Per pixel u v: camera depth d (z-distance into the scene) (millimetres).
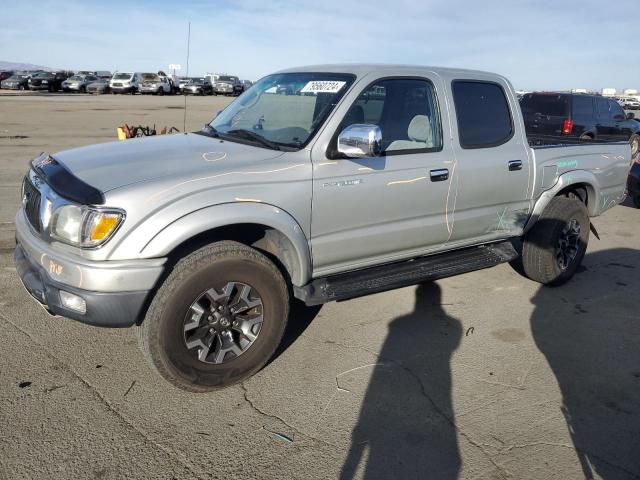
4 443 2805
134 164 3330
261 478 2680
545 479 2768
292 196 3449
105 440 2881
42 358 3611
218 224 3133
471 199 4488
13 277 4855
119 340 3893
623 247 6973
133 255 2965
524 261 5363
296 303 4719
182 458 2785
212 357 3340
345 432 3053
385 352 3965
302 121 3830
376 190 3846
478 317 4641
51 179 3291
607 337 4359
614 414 3336
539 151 5004
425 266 4406
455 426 3154
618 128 14805
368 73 3939
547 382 3666
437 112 4297
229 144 3828
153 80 45469
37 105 27203
